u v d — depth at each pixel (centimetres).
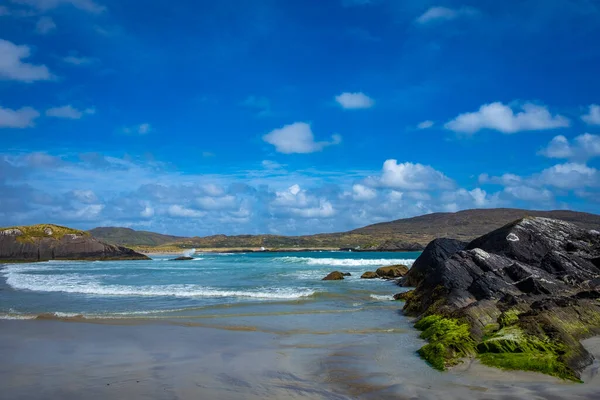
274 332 1407
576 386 840
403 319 1638
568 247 2198
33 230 7544
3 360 1078
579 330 1241
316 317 1672
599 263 2053
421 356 1091
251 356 1110
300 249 17462
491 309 1413
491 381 877
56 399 800
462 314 1338
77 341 1287
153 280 3322
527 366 944
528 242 2194
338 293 2378
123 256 7906
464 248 2655
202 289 2595
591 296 1619
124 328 1473
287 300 2138
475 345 1084
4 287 2794
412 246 14912
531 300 1565
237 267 5228
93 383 892
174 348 1199
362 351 1155
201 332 1409
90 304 2023
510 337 1058
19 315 1725
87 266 5803
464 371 946
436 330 1255
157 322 1573
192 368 1004
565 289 1772
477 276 1844
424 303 1759
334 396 809
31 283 3111
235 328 1470
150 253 14562
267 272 4231
